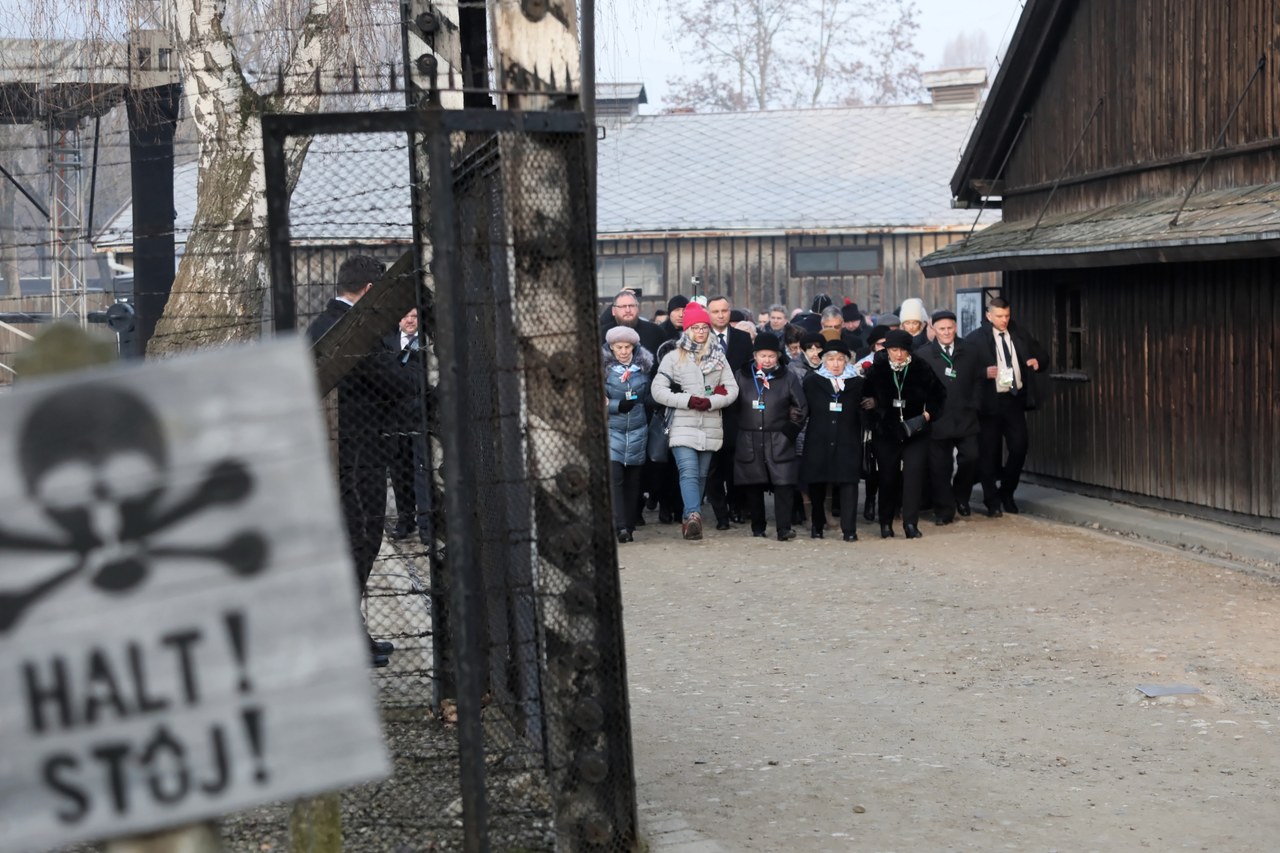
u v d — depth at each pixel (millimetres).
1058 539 13102
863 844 5398
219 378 2510
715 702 7719
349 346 6176
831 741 6918
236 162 9000
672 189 33719
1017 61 16516
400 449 6371
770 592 10891
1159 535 12906
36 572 2469
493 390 5281
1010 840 5445
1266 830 5551
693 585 11281
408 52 6441
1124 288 14539
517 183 4691
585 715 4855
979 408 14133
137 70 10797
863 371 14242
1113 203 15266
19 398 2459
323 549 2537
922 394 13234
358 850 5031
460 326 5797
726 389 13383
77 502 2479
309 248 6254
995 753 6684
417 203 6191
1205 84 13578
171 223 12234
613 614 4863
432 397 6277
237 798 2520
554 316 4754
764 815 5758
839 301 32469
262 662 2525
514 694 5527
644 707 7633
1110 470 14859
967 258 16281
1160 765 6469
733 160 34781
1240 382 12703
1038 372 14789
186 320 8898
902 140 35500
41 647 2469
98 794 2490
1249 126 12930
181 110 11586
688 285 32500
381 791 5578
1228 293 12852
